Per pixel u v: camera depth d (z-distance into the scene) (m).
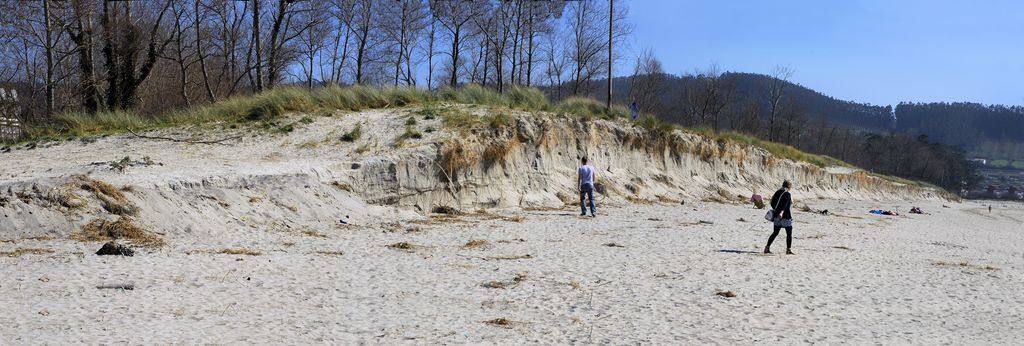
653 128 34.19
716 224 20.80
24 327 7.07
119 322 7.46
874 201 51.91
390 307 8.83
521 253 13.53
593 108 34.00
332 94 27.62
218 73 47.72
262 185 16.97
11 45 32.38
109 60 30.22
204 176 16.11
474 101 30.22
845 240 18.53
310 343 7.09
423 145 22.66
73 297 8.43
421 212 20.88
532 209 23.67
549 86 55.31
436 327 7.93
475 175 23.77
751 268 12.83
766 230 19.66
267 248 12.77
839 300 10.34
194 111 25.98
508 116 26.98
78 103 32.09
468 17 42.66
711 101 71.25
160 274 9.94
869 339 8.20
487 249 13.89
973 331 8.86
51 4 27.55
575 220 20.28
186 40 42.19
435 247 13.91
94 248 11.52
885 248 17.17
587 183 21.59
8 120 26.05
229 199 15.67
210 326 7.52
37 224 12.23
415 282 10.40
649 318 8.73
